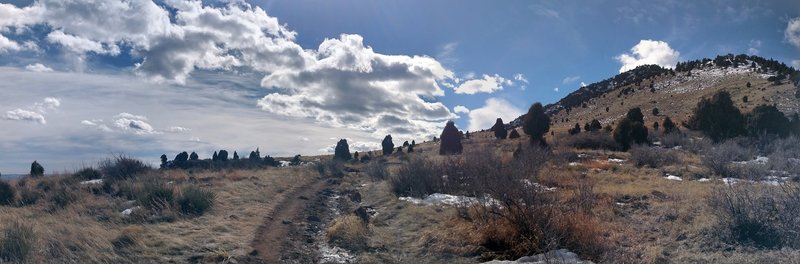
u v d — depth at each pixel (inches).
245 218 558.6
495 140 2113.7
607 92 4434.1
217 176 1027.9
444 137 1601.9
